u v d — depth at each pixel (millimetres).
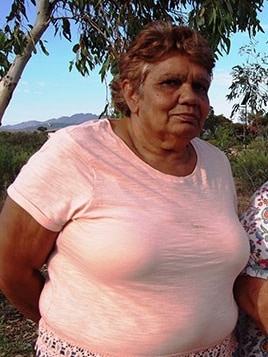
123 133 1789
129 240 1619
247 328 1943
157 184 1719
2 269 1825
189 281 1693
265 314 1821
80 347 1697
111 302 1664
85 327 1684
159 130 1721
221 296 1775
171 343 1686
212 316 1745
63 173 1667
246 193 7578
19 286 1888
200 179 1818
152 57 1703
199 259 1695
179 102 1692
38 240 1742
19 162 9422
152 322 1663
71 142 1682
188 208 1732
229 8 4070
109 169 1683
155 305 1664
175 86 1699
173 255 1656
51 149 1695
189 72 1695
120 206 1658
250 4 4297
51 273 1801
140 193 1688
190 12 4363
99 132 1744
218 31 4148
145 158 1764
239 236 1790
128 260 1616
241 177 8133
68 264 1739
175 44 1695
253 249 1857
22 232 1729
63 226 1712
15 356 3953
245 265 1831
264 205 1881
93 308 1680
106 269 1636
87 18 4863
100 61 5133
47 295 1799
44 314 1778
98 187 1661
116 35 4859
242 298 1880
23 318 4520
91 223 1662
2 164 9125
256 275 1849
